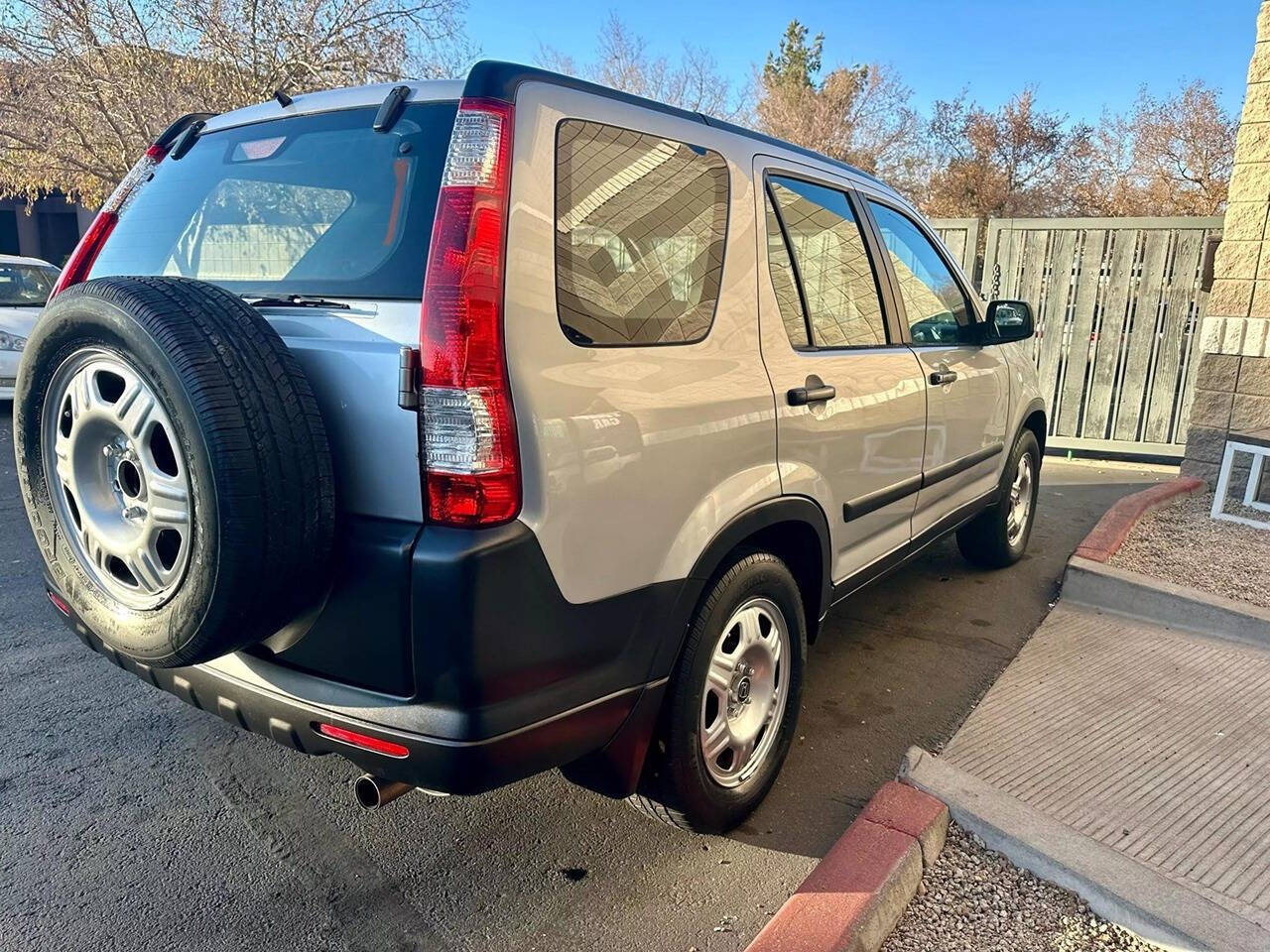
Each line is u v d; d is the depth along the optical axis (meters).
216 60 12.55
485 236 1.89
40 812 2.81
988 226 8.88
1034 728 3.29
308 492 1.90
